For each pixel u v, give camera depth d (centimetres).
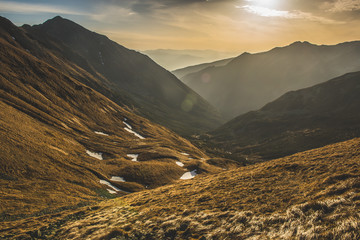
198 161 9931
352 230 1208
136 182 6334
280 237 1420
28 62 12675
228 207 2127
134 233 1933
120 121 14875
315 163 2734
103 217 2636
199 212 2123
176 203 2620
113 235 1897
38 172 4588
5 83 9119
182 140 18012
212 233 1675
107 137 10900
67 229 2327
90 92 15338
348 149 2908
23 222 2692
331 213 1477
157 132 16312
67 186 4500
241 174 3378
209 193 2716
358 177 1848
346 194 1633
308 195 1927
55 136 7219
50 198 3731
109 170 6669
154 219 2162
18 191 3672
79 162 6216
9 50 12388
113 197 4869
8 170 4156
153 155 9256
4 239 2202
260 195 2239
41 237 2227
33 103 9144
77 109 12238
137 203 3066
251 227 1630
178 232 1819
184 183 4100
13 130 5641
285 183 2430
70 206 3600
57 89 12425
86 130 10344
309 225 1428
